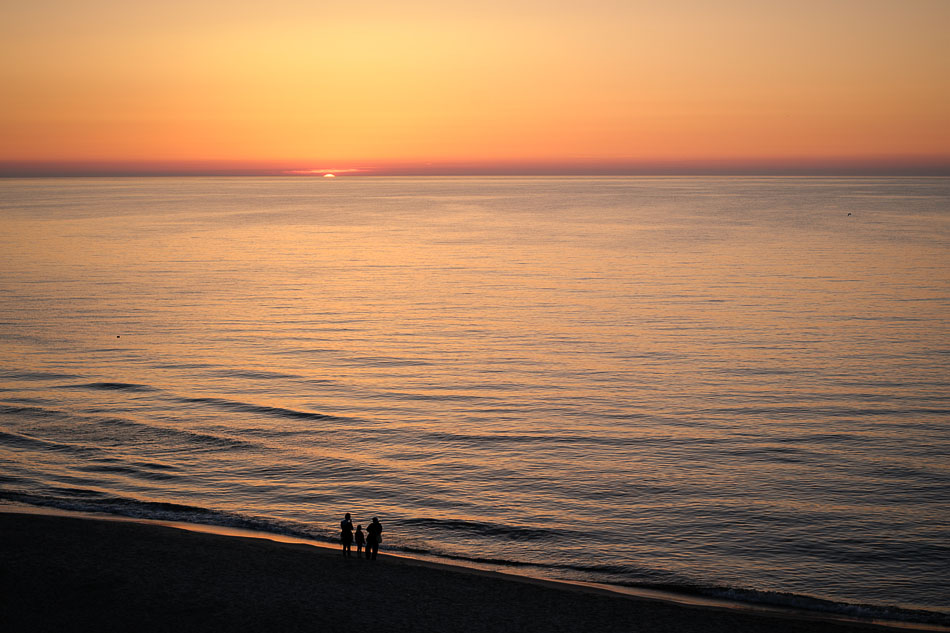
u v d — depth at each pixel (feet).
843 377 194.70
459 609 83.51
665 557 104.63
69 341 237.25
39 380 191.21
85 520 108.68
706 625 81.66
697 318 274.16
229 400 176.04
